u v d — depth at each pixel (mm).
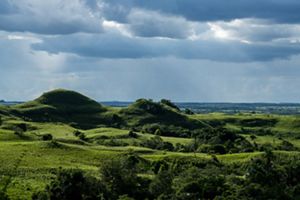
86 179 113625
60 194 106688
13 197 106062
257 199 129125
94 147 197625
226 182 139875
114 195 116375
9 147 166875
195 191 127312
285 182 143000
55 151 170000
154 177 134375
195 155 189750
